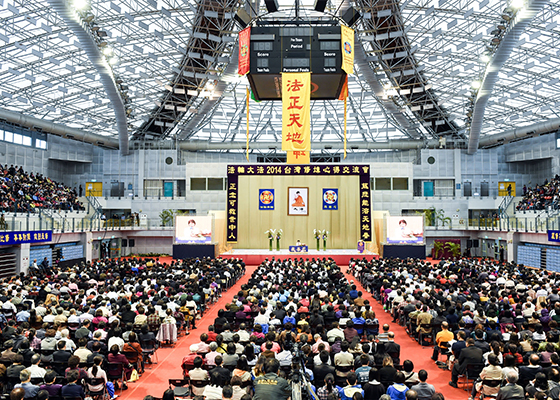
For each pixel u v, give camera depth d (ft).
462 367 30.78
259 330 35.32
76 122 155.74
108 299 46.88
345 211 126.21
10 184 108.78
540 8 78.95
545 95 131.95
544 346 30.40
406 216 111.45
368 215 118.93
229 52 113.60
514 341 31.32
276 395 20.51
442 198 150.41
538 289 50.93
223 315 41.65
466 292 52.54
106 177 163.84
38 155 146.30
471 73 127.65
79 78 126.21
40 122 134.10
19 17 91.04
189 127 163.53
